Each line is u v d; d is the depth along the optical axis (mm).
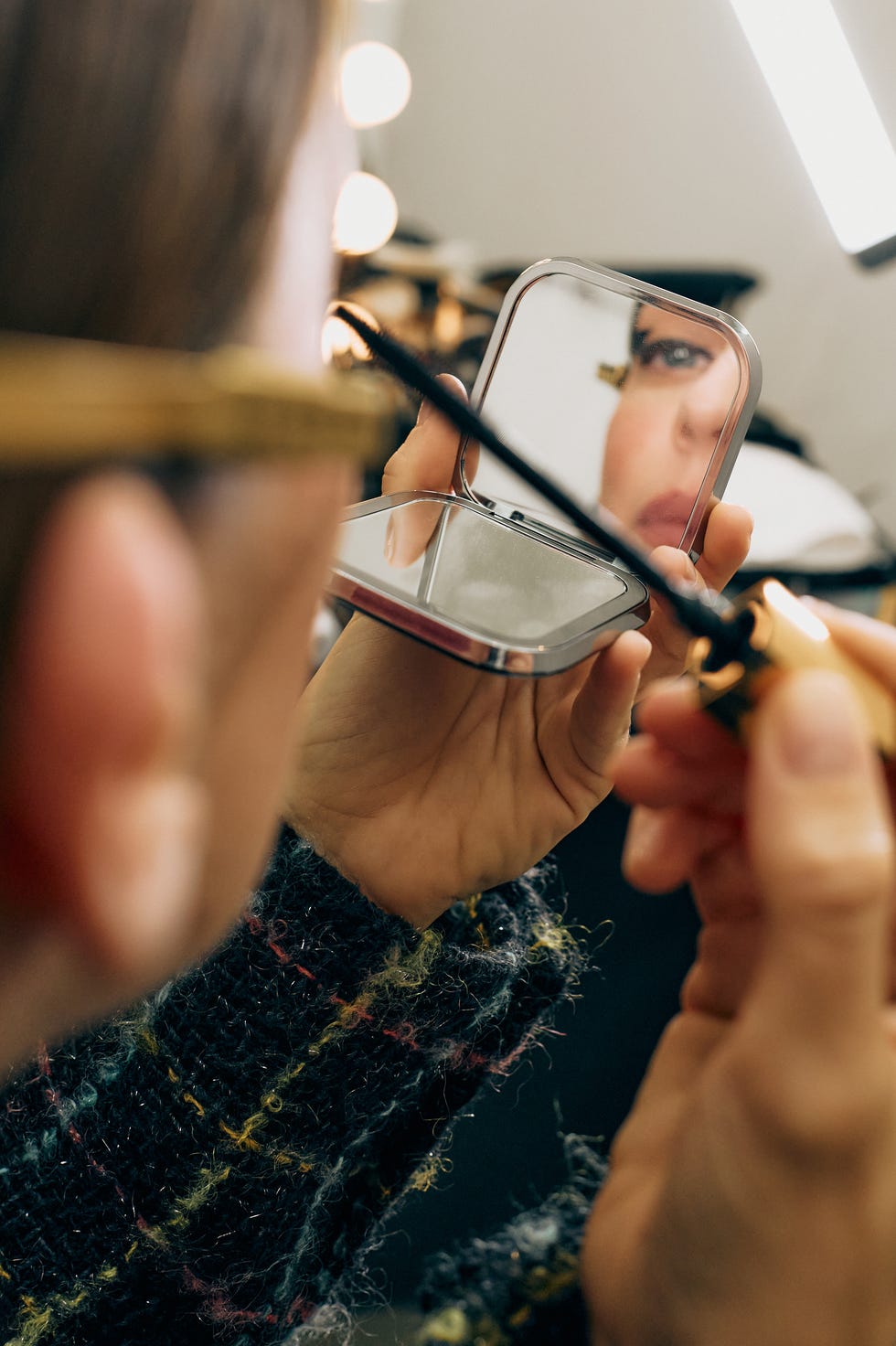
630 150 1095
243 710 154
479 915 398
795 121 1005
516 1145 408
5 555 99
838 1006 191
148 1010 331
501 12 1085
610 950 539
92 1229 299
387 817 407
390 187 1160
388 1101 331
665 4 1022
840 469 1051
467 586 401
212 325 121
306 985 340
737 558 440
